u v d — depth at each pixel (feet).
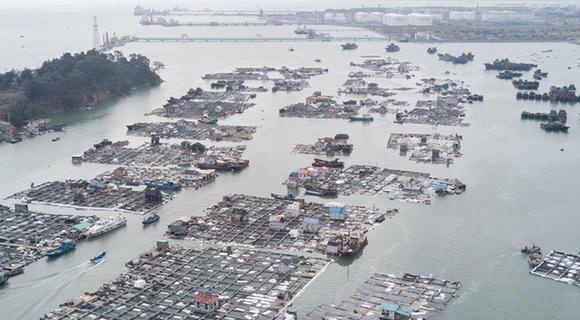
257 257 530.68
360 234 565.53
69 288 483.10
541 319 434.71
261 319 429.38
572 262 516.73
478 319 431.43
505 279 490.49
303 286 478.59
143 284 478.59
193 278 491.72
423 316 432.25
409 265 514.27
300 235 575.38
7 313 447.83
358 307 445.78
